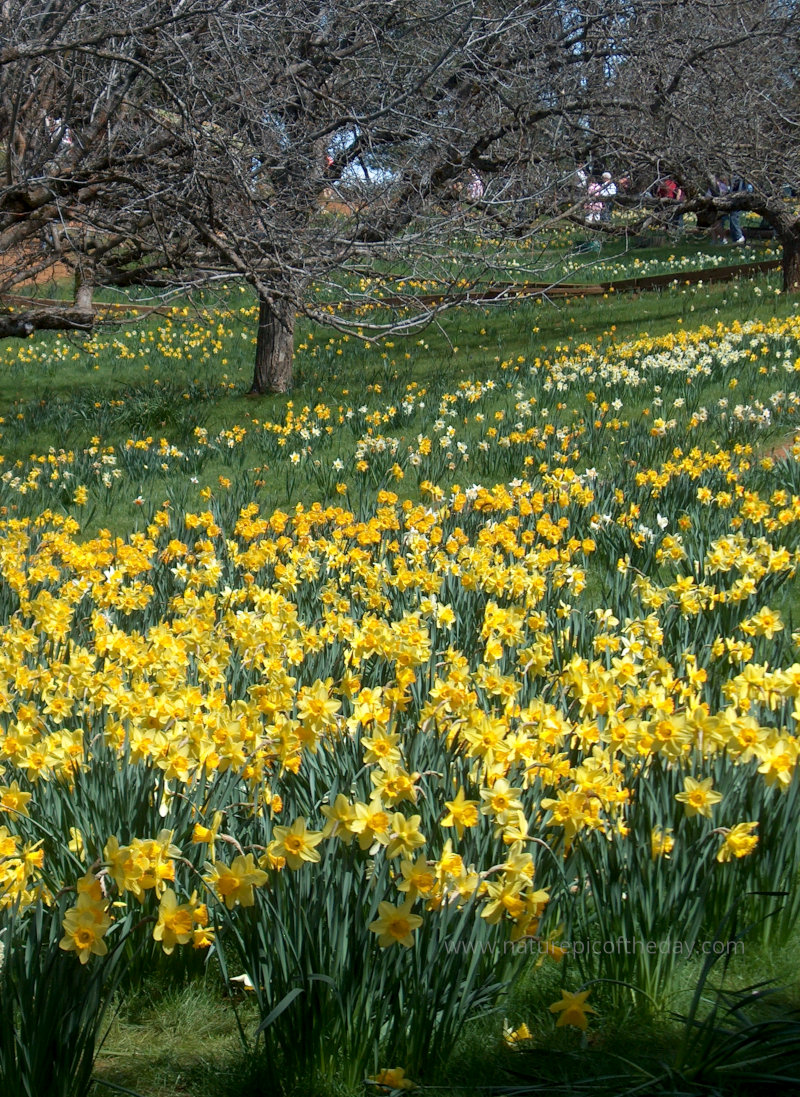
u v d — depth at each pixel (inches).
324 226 421.1
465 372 625.0
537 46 477.1
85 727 168.6
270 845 110.3
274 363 633.6
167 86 347.3
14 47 330.0
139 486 425.7
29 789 147.6
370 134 383.9
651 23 563.8
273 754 136.9
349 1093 105.2
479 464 399.9
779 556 231.9
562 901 123.0
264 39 386.6
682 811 128.4
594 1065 106.8
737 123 576.7
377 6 403.2
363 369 691.4
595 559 291.9
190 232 425.7
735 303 767.7
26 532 357.4
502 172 476.1
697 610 213.3
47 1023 99.3
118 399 631.8
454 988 108.0
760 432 388.8
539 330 788.0
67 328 466.9
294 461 422.3
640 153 544.4
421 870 104.1
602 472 373.4
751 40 591.8
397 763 131.8
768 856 128.3
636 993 117.2
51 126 420.5
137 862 106.5
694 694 164.2
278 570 246.1
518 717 152.1
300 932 108.5
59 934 109.7
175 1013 120.7
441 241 405.4
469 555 247.8
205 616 220.1
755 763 139.4
